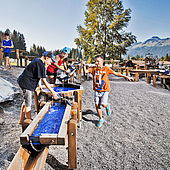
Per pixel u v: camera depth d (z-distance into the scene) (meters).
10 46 9.16
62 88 4.73
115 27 28.33
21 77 3.25
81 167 2.57
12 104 5.21
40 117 2.74
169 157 2.86
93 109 5.46
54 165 2.57
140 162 2.72
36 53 107.69
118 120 4.55
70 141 2.36
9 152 2.76
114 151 3.04
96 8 28.91
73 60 13.32
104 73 3.94
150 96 7.39
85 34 30.09
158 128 4.04
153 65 14.71
